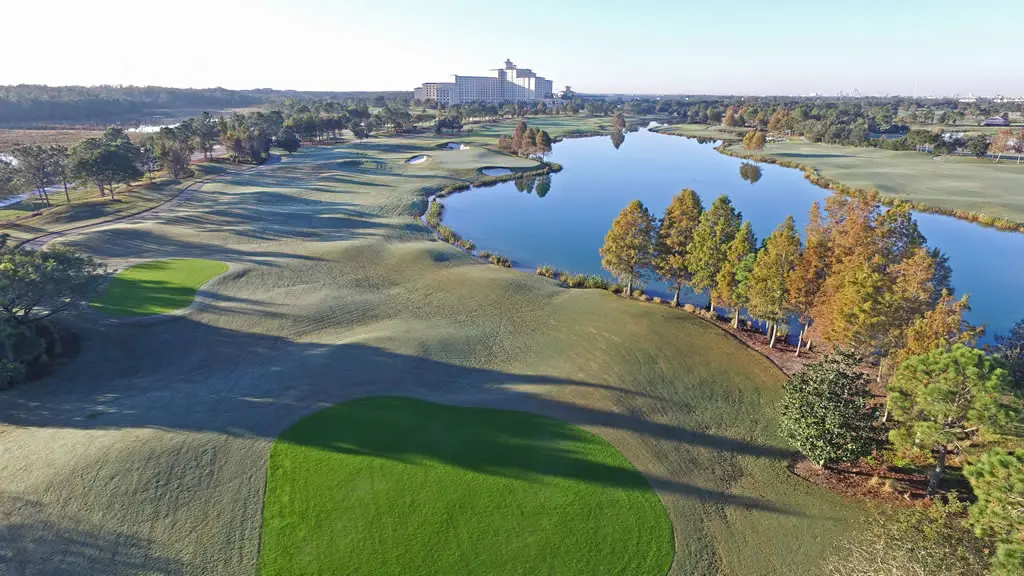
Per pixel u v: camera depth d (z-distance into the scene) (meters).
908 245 46.53
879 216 46.94
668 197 125.69
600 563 25.67
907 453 30.78
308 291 58.81
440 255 74.12
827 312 42.19
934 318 33.34
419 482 29.55
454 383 40.69
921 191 119.50
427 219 100.56
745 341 52.00
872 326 37.97
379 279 63.78
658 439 35.22
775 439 36.31
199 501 27.55
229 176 127.38
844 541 27.55
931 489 30.33
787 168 164.00
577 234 94.94
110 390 38.62
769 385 42.94
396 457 31.23
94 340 45.25
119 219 86.25
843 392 31.11
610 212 111.62
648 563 25.84
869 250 45.56
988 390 24.92
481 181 138.12
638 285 68.56
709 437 36.06
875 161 164.50
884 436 35.19
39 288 40.66
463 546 25.95
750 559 26.41
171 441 31.30
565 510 28.47
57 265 42.47
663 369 43.97
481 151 183.62
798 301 46.19
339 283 61.84
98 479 28.23
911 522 24.27
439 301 57.69
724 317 58.59
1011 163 157.50
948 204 107.75
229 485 28.58
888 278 39.41
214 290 57.38
